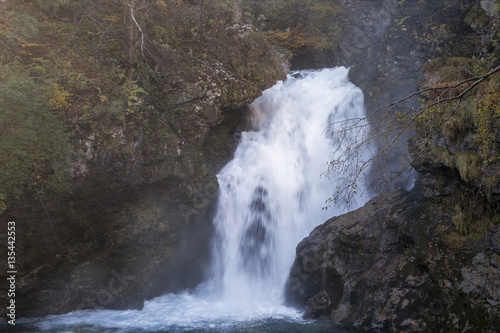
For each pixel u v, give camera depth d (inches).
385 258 364.2
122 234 409.7
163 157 418.9
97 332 349.7
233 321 378.3
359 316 347.3
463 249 319.9
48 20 414.0
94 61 409.7
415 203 374.3
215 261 476.7
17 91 335.0
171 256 444.5
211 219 461.4
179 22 490.3
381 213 387.9
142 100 412.8
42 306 387.2
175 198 431.2
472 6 501.4
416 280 332.2
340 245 391.2
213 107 465.4
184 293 468.8
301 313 398.6
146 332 350.9
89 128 371.6
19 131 332.5
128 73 416.5
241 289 473.4
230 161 500.7
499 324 279.1
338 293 377.7
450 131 342.0
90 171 368.5
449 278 314.8
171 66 451.5
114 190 389.7
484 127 313.7
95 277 406.9
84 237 395.2
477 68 389.7
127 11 429.4
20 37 373.7
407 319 323.9
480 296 296.4
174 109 442.9
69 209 375.6
